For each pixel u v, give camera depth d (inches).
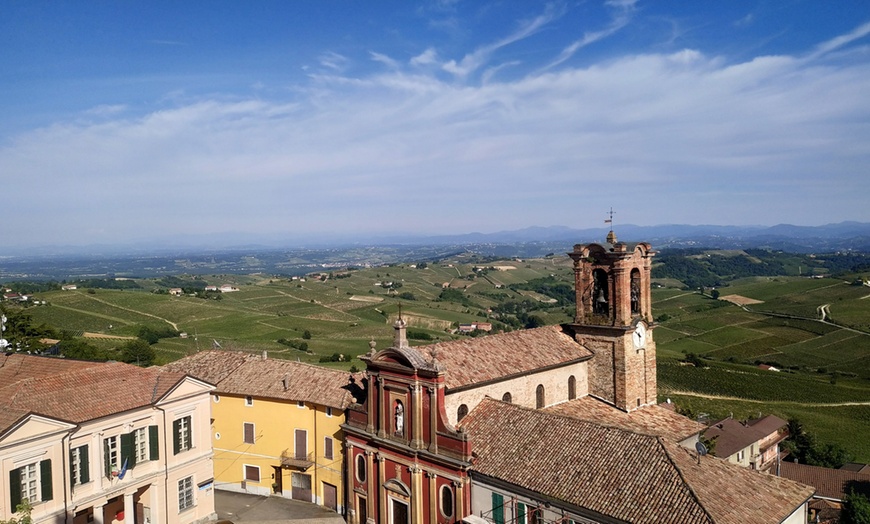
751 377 4872.0
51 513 1501.0
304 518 1941.4
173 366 2368.4
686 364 5290.4
